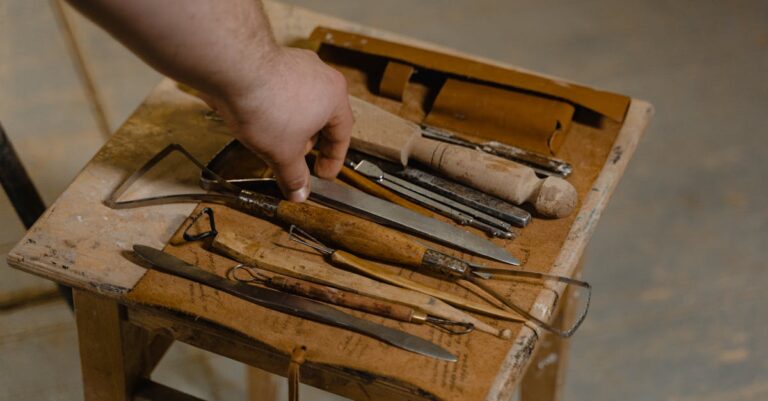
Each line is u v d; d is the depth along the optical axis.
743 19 2.43
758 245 2.02
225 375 1.80
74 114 2.13
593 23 2.42
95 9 0.70
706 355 1.87
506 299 0.92
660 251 2.01
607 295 1.95
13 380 1.76
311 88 0.87
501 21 2.42
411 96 1.19
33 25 2.26
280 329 0.91
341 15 2.42
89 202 1.04
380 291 0.93
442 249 0.99
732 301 1.94
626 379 1.85
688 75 2.31
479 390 0.86
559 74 2.31
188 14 0.72
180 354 1.82
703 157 2.16
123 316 1.03
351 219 0.97
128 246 0.99
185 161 1.10
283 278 0.94
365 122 1.08
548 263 0.98
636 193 2.10
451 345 0.90
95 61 2.23
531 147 1.10
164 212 1.03
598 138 1.13
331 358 0.88
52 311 1.83
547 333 1.36
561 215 1.02
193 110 1.17
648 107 1.19
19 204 1.52
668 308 1.94
